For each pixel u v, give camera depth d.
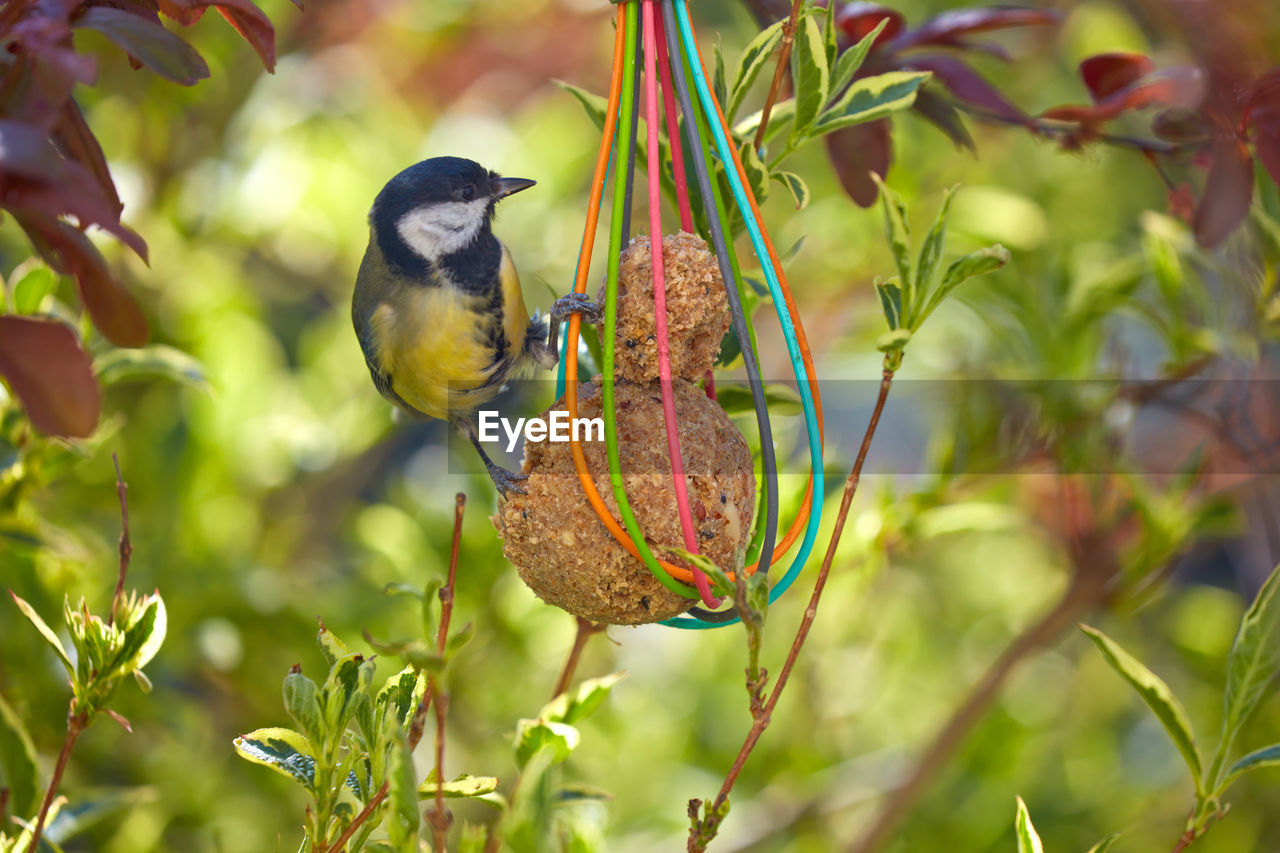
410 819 3.26
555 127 10.04
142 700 7.04
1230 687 4.01
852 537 6.91
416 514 8.62
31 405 2.80
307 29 9.35
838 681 8.57
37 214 2.68
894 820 6.89
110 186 3.46
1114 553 6.86
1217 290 6.89
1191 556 9.20
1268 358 6.49
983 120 5.68
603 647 8.48
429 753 7.91
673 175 4.52
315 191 9.38
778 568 6.98
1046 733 8.63
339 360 9.32
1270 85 4.44
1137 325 8.96
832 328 9.51
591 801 4.00
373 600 7.78
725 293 3.96
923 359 7.95
